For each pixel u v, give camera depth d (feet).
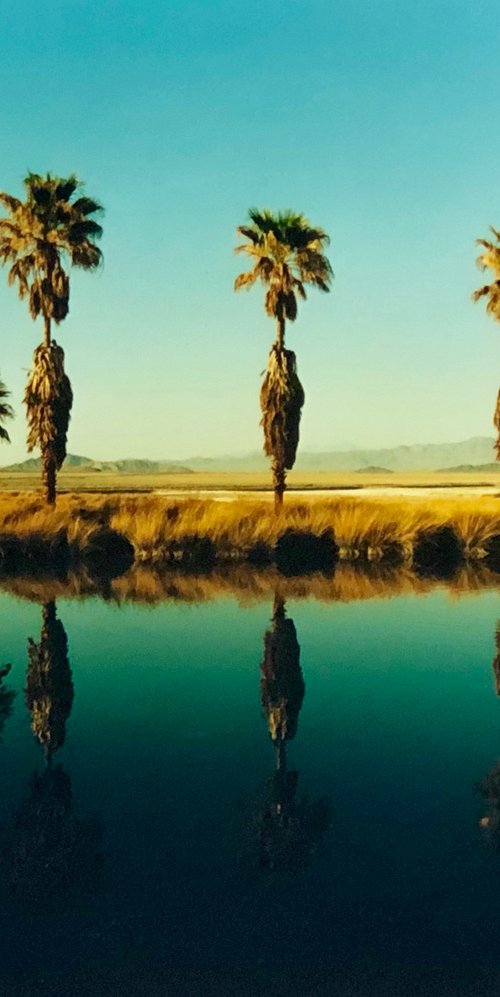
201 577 60.95
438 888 14.37
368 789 19.21
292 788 19.33
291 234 94.43
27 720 24.95
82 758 21.59
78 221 92.22
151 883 14.78
